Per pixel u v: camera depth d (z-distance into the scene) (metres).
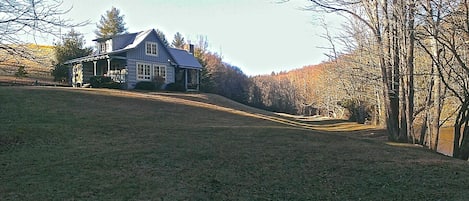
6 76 33.59
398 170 8.65
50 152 9.91
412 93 14.34
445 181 7.84
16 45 8.23
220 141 11.62
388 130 14.94
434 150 13.89
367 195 7.02
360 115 36.78
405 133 14.49
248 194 7.01
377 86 18.62
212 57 63.72
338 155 10.12
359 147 11.45
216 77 58.53
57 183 7.32
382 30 13.88
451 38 10.78
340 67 23.64
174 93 34.94
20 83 31.91
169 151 10.02
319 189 7.35
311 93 61.97
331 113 49.41
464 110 11.58
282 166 8.87
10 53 8.20
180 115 18.69
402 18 11.77
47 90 21.84
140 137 12.12
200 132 13.38
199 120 17.48
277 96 66.75
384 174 8.34
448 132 24.92
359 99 32.94
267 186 7.47
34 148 10.38
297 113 65.69
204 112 20.75
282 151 10.38
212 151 10.12
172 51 40.91
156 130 13.56
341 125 30.12
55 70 37.59
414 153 10.88
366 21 14.70
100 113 16.89
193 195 6.88
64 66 37.97
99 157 9.31
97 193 6.83
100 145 10.81
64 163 8.75
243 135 12.92
